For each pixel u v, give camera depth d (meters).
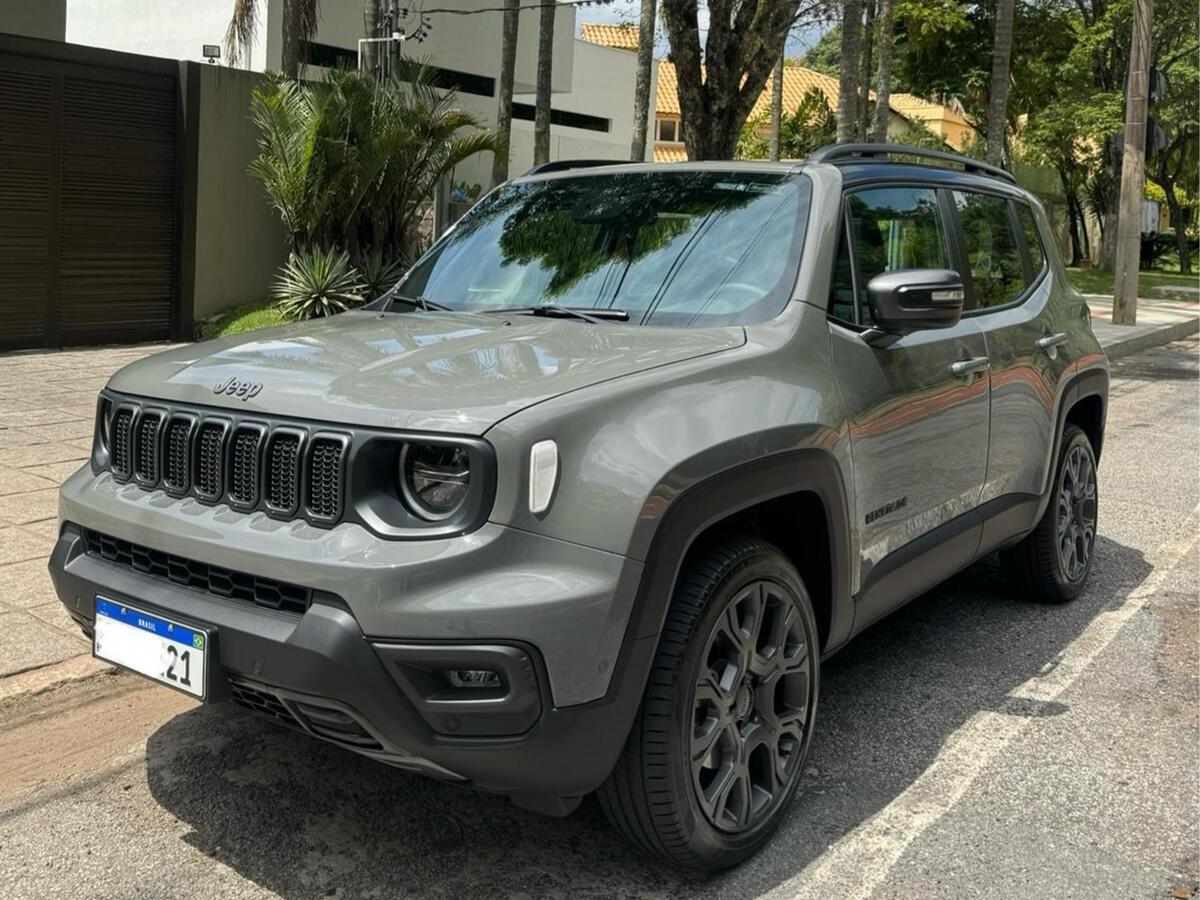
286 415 2.71
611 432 2.67
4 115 11.54
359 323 3.63
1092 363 5.30
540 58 17.75
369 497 2.58
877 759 3.70
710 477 2.78
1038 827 3.29
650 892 2.93
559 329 3.34
